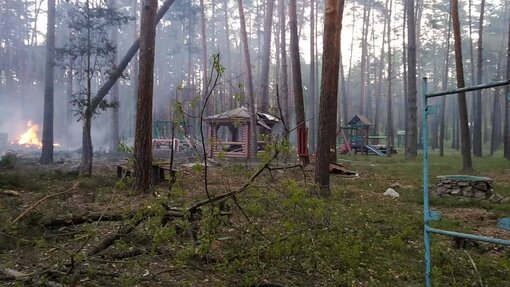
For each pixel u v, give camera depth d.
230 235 4.86
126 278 3.97
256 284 4.08
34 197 8.73
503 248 5.62
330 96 9.66
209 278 4.30
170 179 4.60
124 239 4.84
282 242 4.21
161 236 3.95
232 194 4.30
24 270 4.39
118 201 8.24
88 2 14.74
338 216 6.14
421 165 18.98
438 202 9.34
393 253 5.25
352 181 13.13
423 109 3.92
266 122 23.56
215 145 4.73
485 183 9.92
